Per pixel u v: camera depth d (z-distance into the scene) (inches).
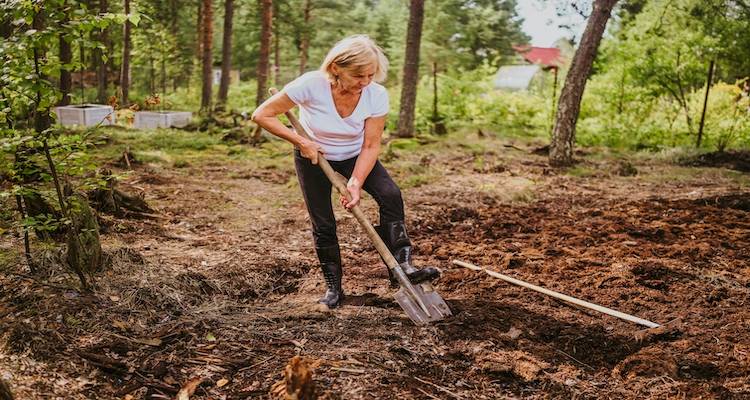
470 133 627.8
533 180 366.6
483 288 175.9
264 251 201.0
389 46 1366.9
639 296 174.6
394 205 152.7
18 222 150.1
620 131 577.0
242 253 196.5
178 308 151.3
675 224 262.5
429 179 354.9
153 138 469.1
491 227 251.3
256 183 327.9
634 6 617.6
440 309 151.4
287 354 132.0
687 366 134.5
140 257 174.2
